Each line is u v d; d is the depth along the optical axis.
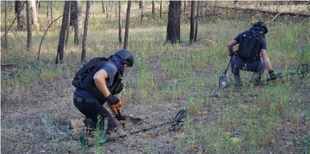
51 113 7.34
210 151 5.25
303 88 7.42
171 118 6.61
